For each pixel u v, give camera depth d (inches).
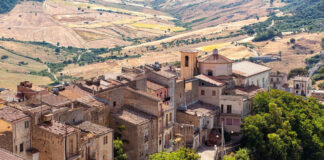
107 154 3368.6
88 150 3166.8
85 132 3253.0
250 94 5413.4
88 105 3597.4
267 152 4667.8
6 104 3287.4
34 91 3671.3
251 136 4709.6
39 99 3452.3
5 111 2989.7
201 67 5531.5
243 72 5831.7
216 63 5433.1
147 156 3909.9
